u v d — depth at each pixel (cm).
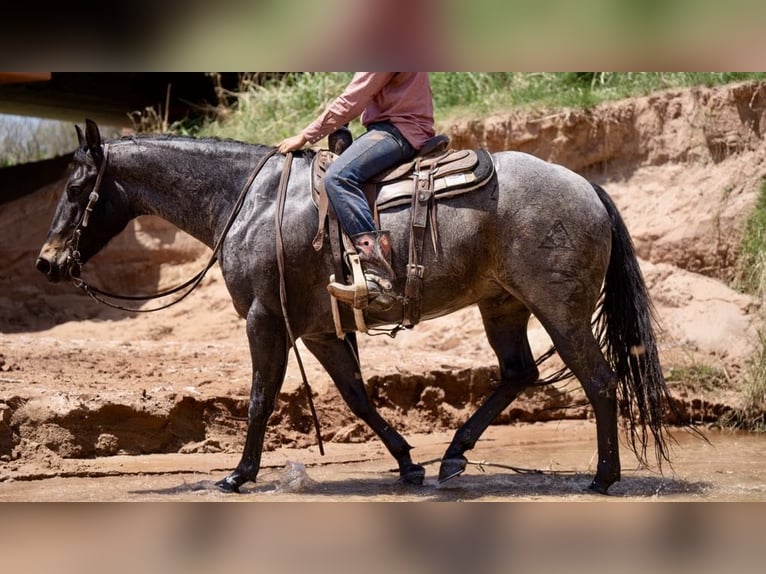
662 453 938
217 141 971
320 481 992
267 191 937
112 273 1995
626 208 1833
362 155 890
